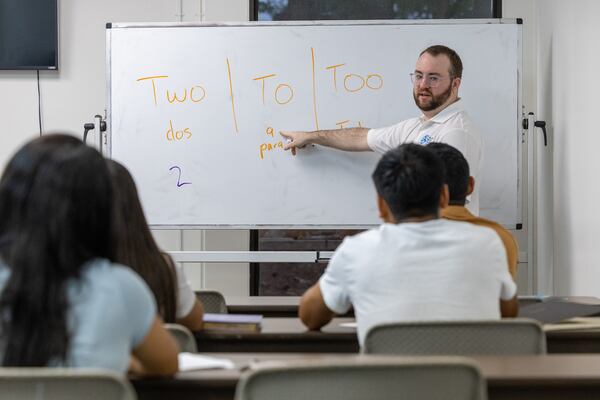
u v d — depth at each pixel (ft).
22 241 5.55
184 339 7.71
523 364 6.47
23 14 20.34
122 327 5.76
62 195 5.58
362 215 18.35
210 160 18.57
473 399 5.61
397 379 5.47
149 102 18.58
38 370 5.20
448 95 17.37
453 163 10.71
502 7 20.65
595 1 15.90
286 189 18.48
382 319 8.12
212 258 18.98
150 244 8.83
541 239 20.15
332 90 18.42
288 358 7.25
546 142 18.67
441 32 18.24
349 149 18.16
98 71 20.63
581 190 16.96
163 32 18.61
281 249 20.57
